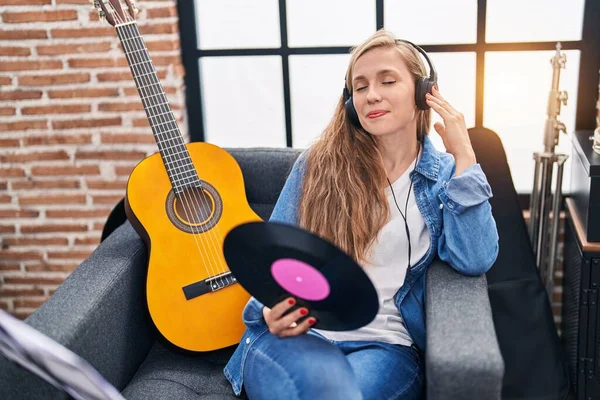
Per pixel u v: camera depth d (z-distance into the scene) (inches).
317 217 81.3
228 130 116.0
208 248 89.0
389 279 79.7
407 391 74.7
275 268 66.7
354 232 79.2
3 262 118.8
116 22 92.5
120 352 82.4
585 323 94.9
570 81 107.7
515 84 108.7
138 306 87.7
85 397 64.6
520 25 106.0
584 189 94.3
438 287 75.0
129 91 109.0
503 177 100.2
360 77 79.0
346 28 109.4
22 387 70.9
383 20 108.0
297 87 112.7
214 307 86.8
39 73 109.0
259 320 77.9
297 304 71.2
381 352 76.2
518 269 97.9
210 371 84.5
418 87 79.1
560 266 111.3
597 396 97.1
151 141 111.0
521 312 96.3
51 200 114.9
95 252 88.3
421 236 79.8
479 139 101.5
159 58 108.0
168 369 84.5
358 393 68.9
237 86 113.3
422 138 84.0
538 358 95.1
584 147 96.7
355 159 81.7
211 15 110.5
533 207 103.6
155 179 91.0
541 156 100.0
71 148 112.1
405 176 81.5
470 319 68.7
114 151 111.8
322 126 114.0
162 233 88.4
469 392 64.1
